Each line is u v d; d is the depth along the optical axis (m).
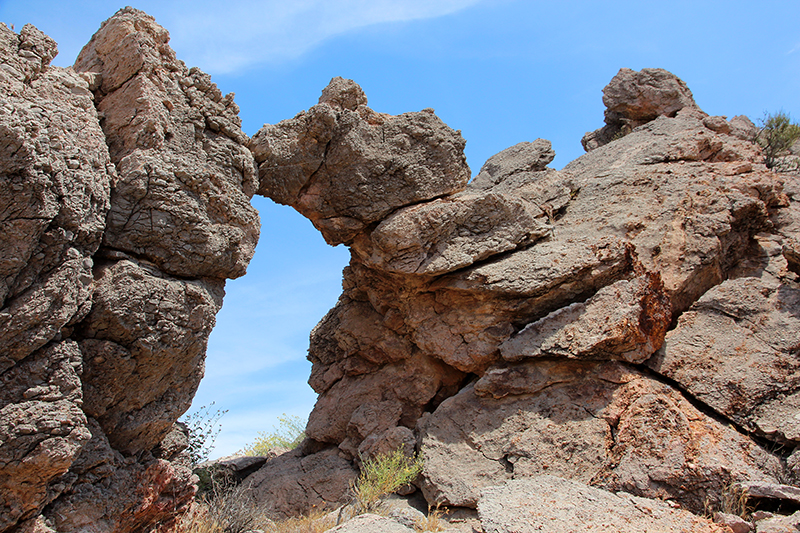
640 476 6.55
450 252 8.63
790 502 5.81
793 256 8.09
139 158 6.14
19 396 5.00
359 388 9.87
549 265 8.20
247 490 8.77
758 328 7.61
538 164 11.88
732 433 6.81
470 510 7.07
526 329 8.07
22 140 4.82
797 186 11.08
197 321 6.32
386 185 8.78
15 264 4.97
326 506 8.31
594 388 7.49
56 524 5.28
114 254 5.94
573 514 5.60
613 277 8.05
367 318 10.05
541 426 7.37
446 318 8.86
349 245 9.44
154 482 6.26
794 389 7.04
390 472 7.43
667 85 13.89
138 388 5.98
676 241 8.61
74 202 5.33
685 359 7.59
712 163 10.35
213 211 6.68
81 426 5.22
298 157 8.45
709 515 6.08
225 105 7.42
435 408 9.33
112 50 6.86
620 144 11.78
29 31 5.85
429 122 9.09
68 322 5.42
